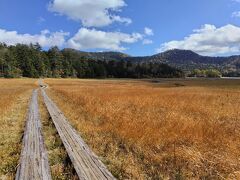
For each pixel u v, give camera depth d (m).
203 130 9.99
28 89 48.97
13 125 13.00
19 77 126.19
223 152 7.64
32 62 139.12
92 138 9.83
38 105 21.66
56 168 6.97
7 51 132.25
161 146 8.73
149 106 18.42
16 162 7.30
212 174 6.52
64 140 9.34
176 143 8.96
